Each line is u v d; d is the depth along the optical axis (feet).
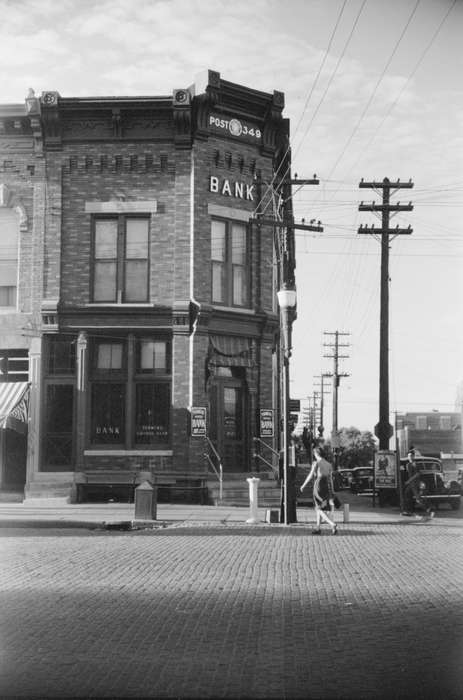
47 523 63.00
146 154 85.61
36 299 84.74
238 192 87.97
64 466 83.51
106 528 62.03
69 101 84.12
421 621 30.09
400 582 38.22
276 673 23.67
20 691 21.98
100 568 41.81
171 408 83.71
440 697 21.56
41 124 84.94
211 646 26.55
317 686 22.48
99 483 81.97
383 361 103.45
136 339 84.79
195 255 84.33
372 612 31.63
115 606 32.58
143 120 85.56
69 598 34.12
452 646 26.58
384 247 106.32
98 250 85.87
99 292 85.51
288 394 67.26
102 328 84.02
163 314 83.87
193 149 85.10
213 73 84.07
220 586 37.06
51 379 84.17
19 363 85.71
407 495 78.64
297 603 33.32
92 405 84.43
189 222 84.69
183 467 82.69
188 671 23.86
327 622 29.94
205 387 83.87
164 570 41.34
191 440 82.99
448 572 41.09
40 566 42.32
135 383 84.38
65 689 22.17
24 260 85.40
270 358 89.10
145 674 23.54
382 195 107.34
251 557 46.14
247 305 88.58
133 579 38.70
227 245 87.56
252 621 30.07
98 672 23.71
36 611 31.55
